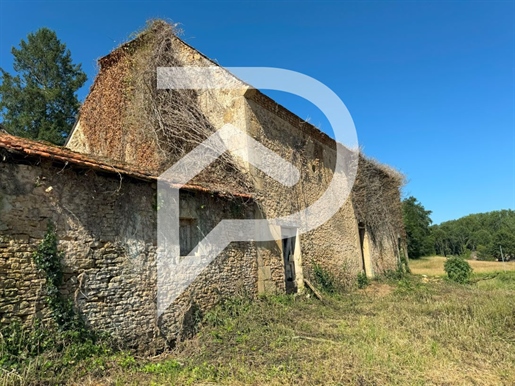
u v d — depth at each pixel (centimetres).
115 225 622
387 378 489
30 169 532
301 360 557
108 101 1098
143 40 1006
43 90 2552
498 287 1589
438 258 4253
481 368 534
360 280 1468
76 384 462
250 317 778
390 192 2058
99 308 577
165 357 620
